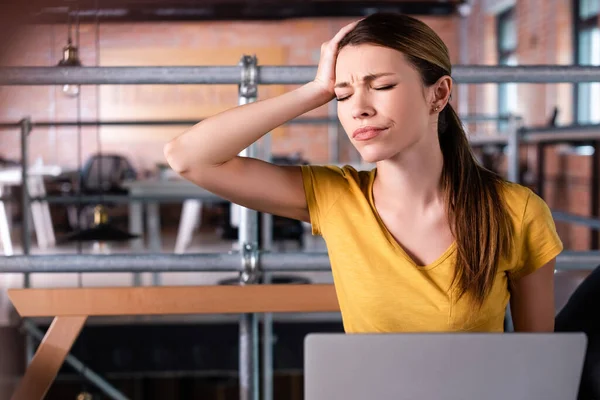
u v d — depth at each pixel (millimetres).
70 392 2826
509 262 1168
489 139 5109
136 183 5227
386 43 1055
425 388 839
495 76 1489
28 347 2506
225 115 1153
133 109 9148
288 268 1475
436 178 1155
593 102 6246
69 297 1421
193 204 6961
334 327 2902
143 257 1459
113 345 2861
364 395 843
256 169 1201
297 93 1154
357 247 1167
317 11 8078
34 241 6520
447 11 8539
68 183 6852
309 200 1213
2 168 6676
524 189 1188
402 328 1139
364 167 5387
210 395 2963
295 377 2893
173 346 2871
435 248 1150
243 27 9469
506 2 8008
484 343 832
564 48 6398
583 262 1550
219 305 1440
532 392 835
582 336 828
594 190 5168
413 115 1071
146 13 7965
